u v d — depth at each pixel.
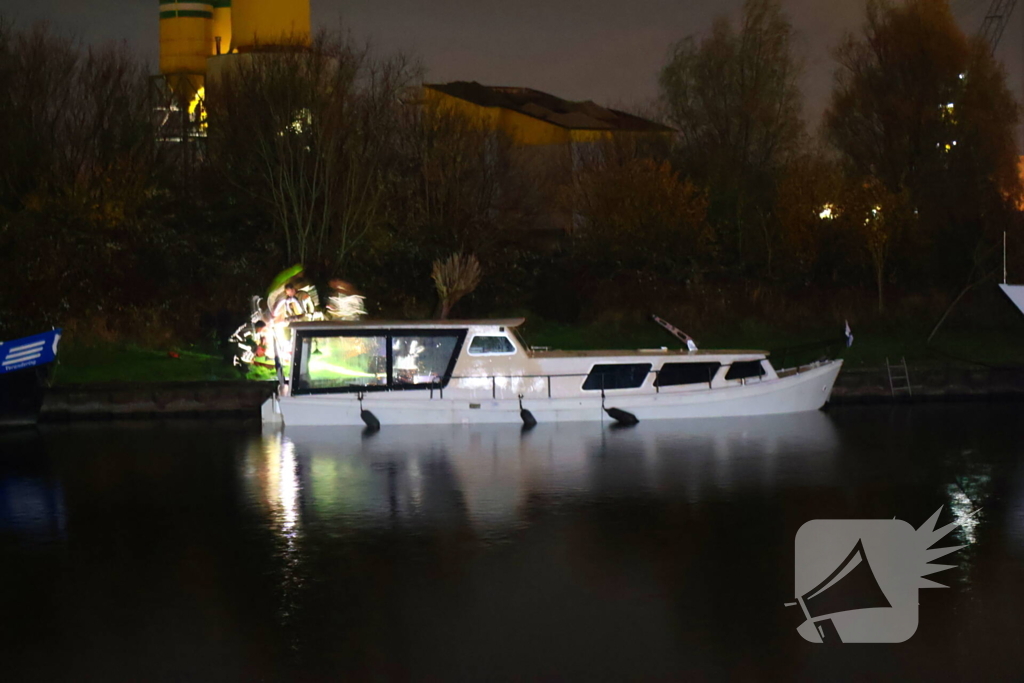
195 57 62.25
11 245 37.09
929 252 49.59
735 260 51.31
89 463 24.25
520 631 13.62
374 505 19.91
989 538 17.73
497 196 51.16
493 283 43.50
